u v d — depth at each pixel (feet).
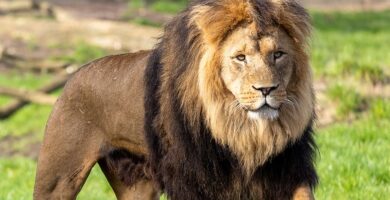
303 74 35.99
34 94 97.04
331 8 189.06
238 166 36.83
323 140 62.39
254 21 34.83
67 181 42.78
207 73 35.58
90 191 58.34
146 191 43.32
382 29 153.79
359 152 57.11
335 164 54.08
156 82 38.50
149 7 161.17
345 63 93.86
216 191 37.50
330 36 139.23
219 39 35.35
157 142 38.81
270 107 34.86
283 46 35.14
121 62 41.98
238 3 35.17
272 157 36.55
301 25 35.68
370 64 90.17
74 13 148.66
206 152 36.83
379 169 52.19
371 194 48.39
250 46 34.83
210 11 35.35
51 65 112.27
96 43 125.49
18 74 111.04
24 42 126.52
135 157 42.19
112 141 42.16
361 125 68.80
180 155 37.37
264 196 37.55
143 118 40.04
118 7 160.76
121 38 126.93
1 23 135.44
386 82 88.38
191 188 37.68
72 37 128.67
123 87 41.09
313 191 38.22
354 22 163.53
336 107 80.74
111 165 42.86
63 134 42.60
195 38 36.09
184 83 36.45
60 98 43.29
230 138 36.14
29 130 89.76
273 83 34.50
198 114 36.35
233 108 35.81
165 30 38.65
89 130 42.45
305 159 37.35
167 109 37.55
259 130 35.70
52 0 164.04
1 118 94.48
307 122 36.50
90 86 42.24
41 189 43.19
